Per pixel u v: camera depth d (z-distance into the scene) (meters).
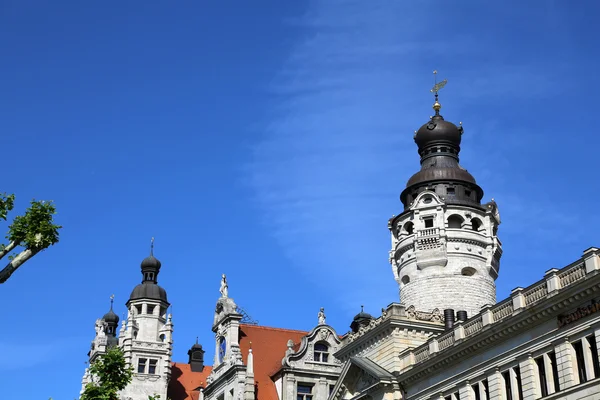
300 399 83.38
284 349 90.44
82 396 53.75
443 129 80.56
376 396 63.44
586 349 46.41
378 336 67.00
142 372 98.56
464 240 74.44
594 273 46.34
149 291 104.44
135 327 101.88
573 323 47.44
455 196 76.75
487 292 74.00
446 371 57.66
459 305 72.06
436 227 74.38
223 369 87.25
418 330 65.75
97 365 55.84
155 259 108.31
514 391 50.94
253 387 83.19
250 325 92.12
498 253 76.62
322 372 84.69
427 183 77.50
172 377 102.81
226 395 85.31
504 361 52.12
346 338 72.88
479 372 54.16
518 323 51.19
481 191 78.69
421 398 59.56
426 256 74.06
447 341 58.59
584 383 45.75
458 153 81.06
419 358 61.44
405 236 76.50
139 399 96.62
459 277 73.06
